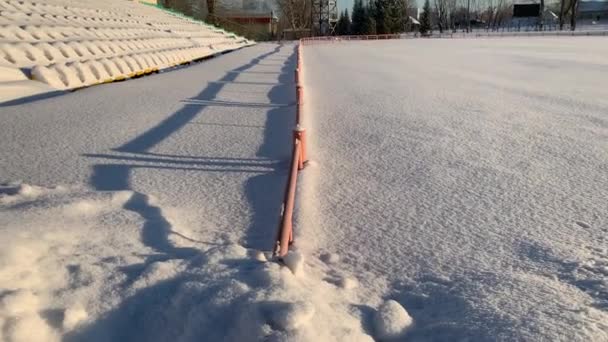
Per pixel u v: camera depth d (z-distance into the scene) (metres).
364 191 5.19
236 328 2.48
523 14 84.06
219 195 4.97
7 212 3.85
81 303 2.70
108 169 5.75
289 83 14.41
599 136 7.41
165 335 2.56
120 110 9.48
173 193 5.00
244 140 7.22
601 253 3.70
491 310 2.91
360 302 3.07
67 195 4.48
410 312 2.99
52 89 12.05
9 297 2.49
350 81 15.27
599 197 4.91
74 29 17.83
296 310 2.46
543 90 12.59
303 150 5.93
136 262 3.20
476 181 5.45
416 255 3.75
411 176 5.66
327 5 76.38
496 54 28.67
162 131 7.73
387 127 8.27
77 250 3.36
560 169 5.84
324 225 4.32
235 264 3.17
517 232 4.12
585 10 100.31
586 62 21.38
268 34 82.12
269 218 4.39
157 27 28.95
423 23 88.62
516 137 7.44
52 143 6.91
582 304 2.97
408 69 19.73
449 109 9.95
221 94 11.84
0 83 10.82
